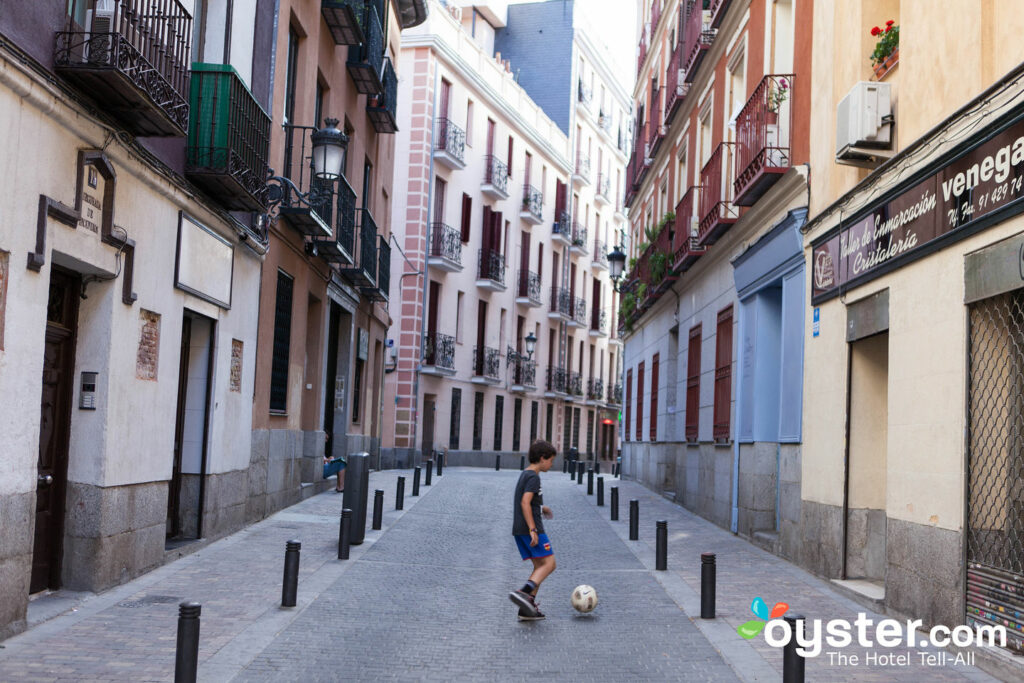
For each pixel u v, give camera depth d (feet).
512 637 26.89
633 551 44.32
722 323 58.03
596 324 179.73
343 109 64.59
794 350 42.78
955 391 26.32
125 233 29.86
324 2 56.80
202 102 36.04
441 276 122.62
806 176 41.60
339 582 33.78
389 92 76.38
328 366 73.31
